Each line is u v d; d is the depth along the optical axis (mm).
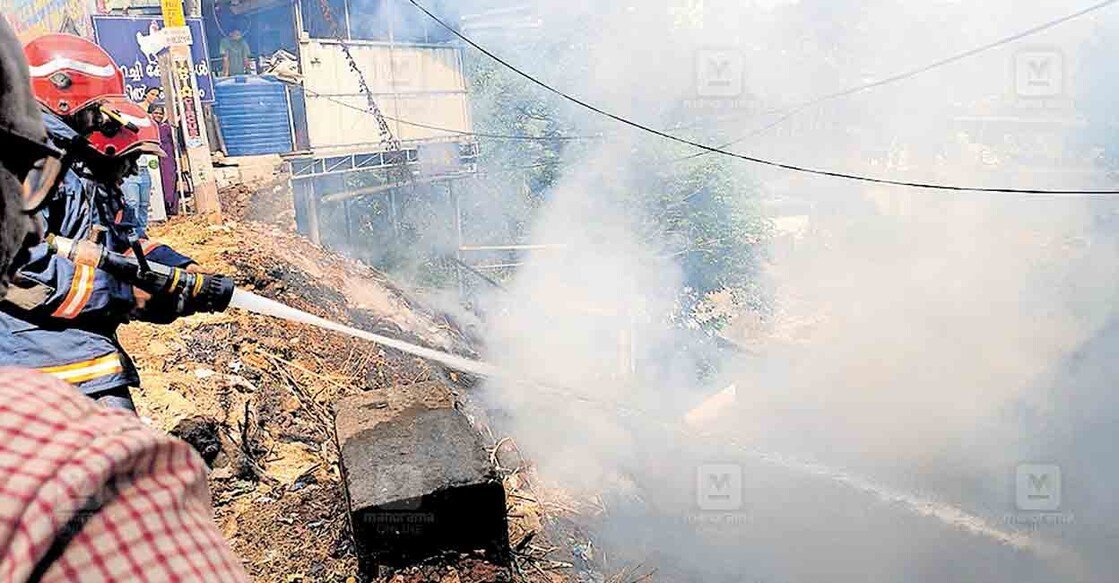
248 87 11992
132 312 2613
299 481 4113
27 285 2172
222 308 2748
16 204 661
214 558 631
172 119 9742
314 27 15508
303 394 5266
